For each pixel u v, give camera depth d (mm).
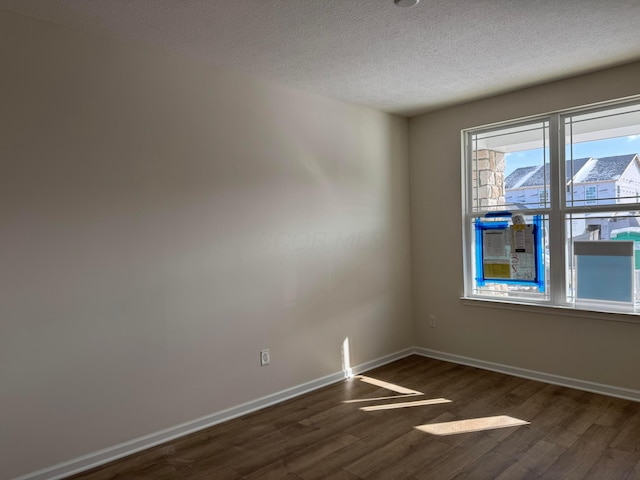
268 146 3443
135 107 2754
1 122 2287
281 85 3535
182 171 2961
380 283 4355
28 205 2365
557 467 2426
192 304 2996
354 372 4086
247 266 3297
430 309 4570
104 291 2625
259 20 2473
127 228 2715
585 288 3588
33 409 2379
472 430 2887
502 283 4098
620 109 3395
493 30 2648
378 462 2533
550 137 3734
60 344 2467
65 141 2488
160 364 2848
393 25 2557
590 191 3551
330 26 2559
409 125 4656
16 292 2330
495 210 4141
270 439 2848
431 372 4090
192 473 2473
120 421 2676
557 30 2666
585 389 3518
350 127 4094
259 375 3363
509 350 3979
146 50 2799
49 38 2441
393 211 4508
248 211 3311
